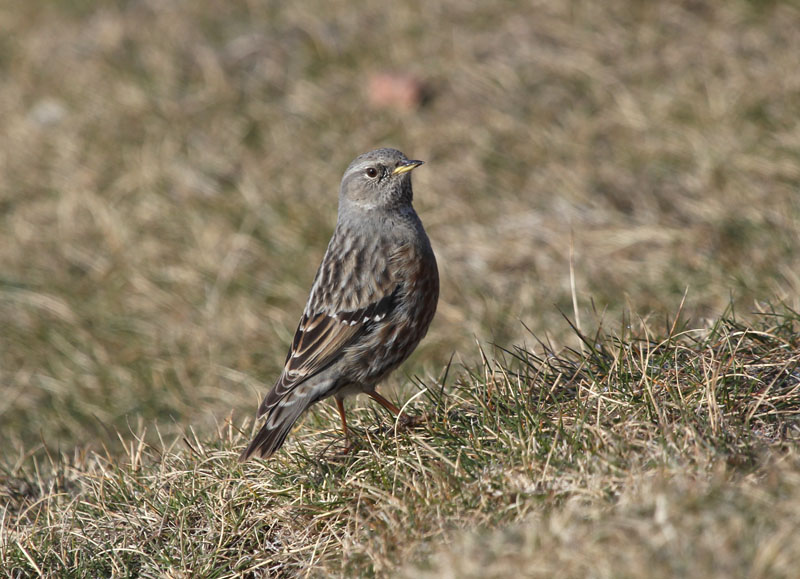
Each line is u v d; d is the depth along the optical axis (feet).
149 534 28.37
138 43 69.62
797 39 57.41
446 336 44.68
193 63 66.69
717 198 47.85
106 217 55.67
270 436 28.91
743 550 19.61
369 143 57.82
